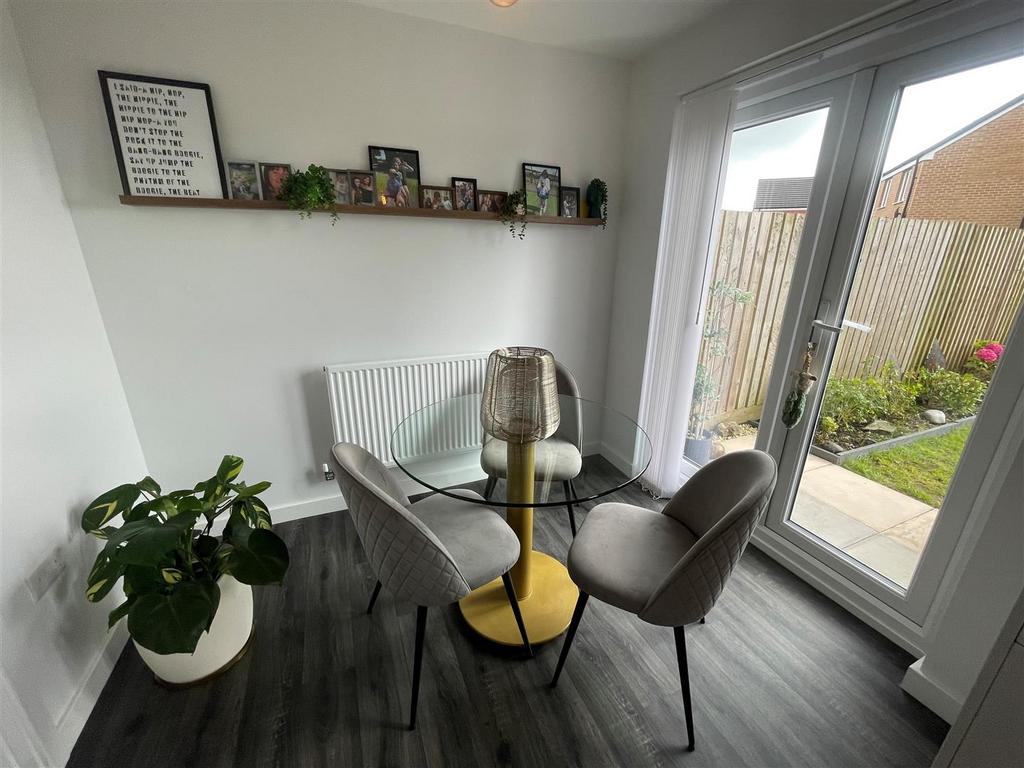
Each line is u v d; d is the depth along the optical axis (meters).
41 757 1.15
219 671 1.48
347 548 2.14
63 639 1.29
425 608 1.26
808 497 1.96
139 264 1.79
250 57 1.76
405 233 2.20
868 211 1.61
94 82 1.59
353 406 2.25
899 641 1.61
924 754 1.27
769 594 1.86
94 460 1.58
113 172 1.68
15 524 1.15
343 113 1.95
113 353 1.82
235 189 1.84
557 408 1.46
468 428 1.86
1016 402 1.25
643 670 1.52
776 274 2.01
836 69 1.60
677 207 2.24
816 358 1.83
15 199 1.36
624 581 1.27
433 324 2.41
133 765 1.23
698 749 1.28
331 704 1.40
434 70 2.06
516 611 1.49
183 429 2.04
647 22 2.02
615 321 2.88
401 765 1.24
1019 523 1.17
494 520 1.54
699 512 1.49
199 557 1.45
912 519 1.60
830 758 1.26
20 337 1.28
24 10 1.46
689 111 2.11
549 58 2.28
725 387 2.38
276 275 2.02
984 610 1.25
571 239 2.62
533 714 1.37
